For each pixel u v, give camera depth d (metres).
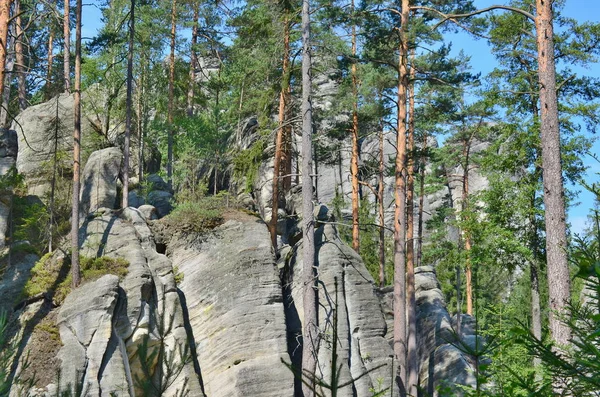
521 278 41.59
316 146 37.91
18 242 27.27
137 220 27.20
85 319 23.17
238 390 23.67
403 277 27.97
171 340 24.36
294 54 32.94
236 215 27.88
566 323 4.61
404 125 29.84
